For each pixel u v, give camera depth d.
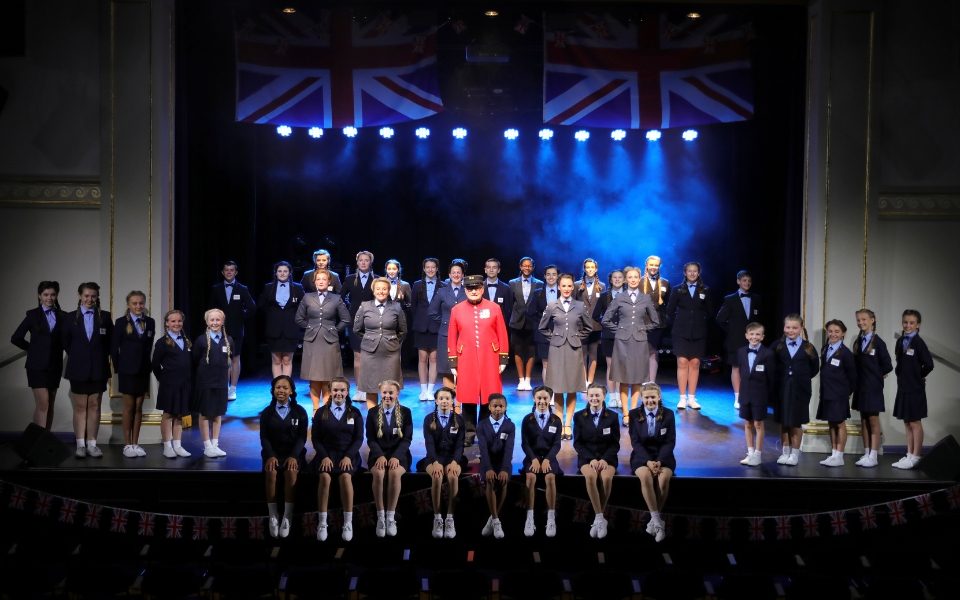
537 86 11.41
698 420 9.83
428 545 7.49
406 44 9.68
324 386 9.52
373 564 7.44
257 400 10.59
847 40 8.90
